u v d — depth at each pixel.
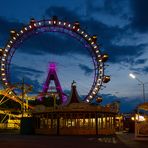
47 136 56.72
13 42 93.44
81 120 64.06
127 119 90.31
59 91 102.50
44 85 103.81
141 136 43.03
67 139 46.25
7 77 91.31
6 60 92.12
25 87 91.50
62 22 96.06
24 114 90.88
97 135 61.44
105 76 91.06
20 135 61.38
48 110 65.81
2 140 42.75
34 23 95.25
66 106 64.69
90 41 94.81
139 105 44.50
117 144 36.06
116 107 69.94
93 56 94.31
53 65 105.69
